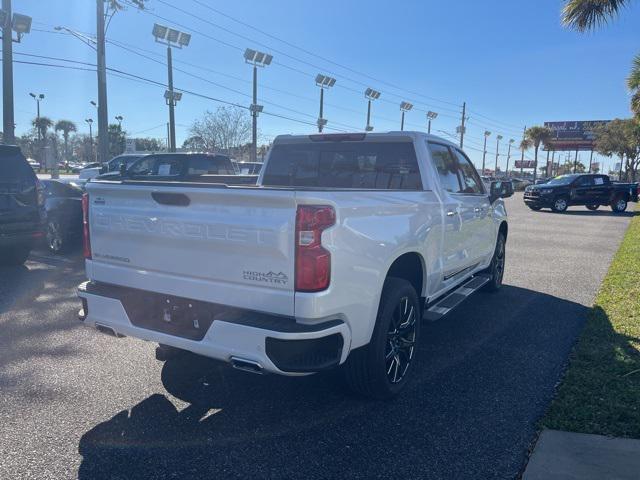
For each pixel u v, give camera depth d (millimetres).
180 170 12344
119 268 4008
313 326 3240
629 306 6684
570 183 24703
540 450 3354
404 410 3973
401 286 4090
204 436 3574
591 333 5621
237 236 3357
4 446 3408
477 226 6238
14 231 8305
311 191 3219
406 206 4199
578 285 8258
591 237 14578
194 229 3535
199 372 4633
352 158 5523
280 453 3373
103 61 21969
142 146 78688
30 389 4250
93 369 4664
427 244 4566
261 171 6086
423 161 5098
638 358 4855
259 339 3240
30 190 8531
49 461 3254
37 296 7074
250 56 35500
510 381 4504
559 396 4082
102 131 22203
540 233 15500
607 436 3510
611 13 10641
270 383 4438
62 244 10219
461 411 3955
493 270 7418
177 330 3701
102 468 3189
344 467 3221
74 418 3795
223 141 48625
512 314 6570
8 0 17609
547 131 74438
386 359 4039
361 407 4023
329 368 3381
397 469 3199
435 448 3436
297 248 3195
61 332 5629
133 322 3900
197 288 3586
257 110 36750
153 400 4094
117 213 3943
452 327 6027
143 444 3467
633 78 16766
